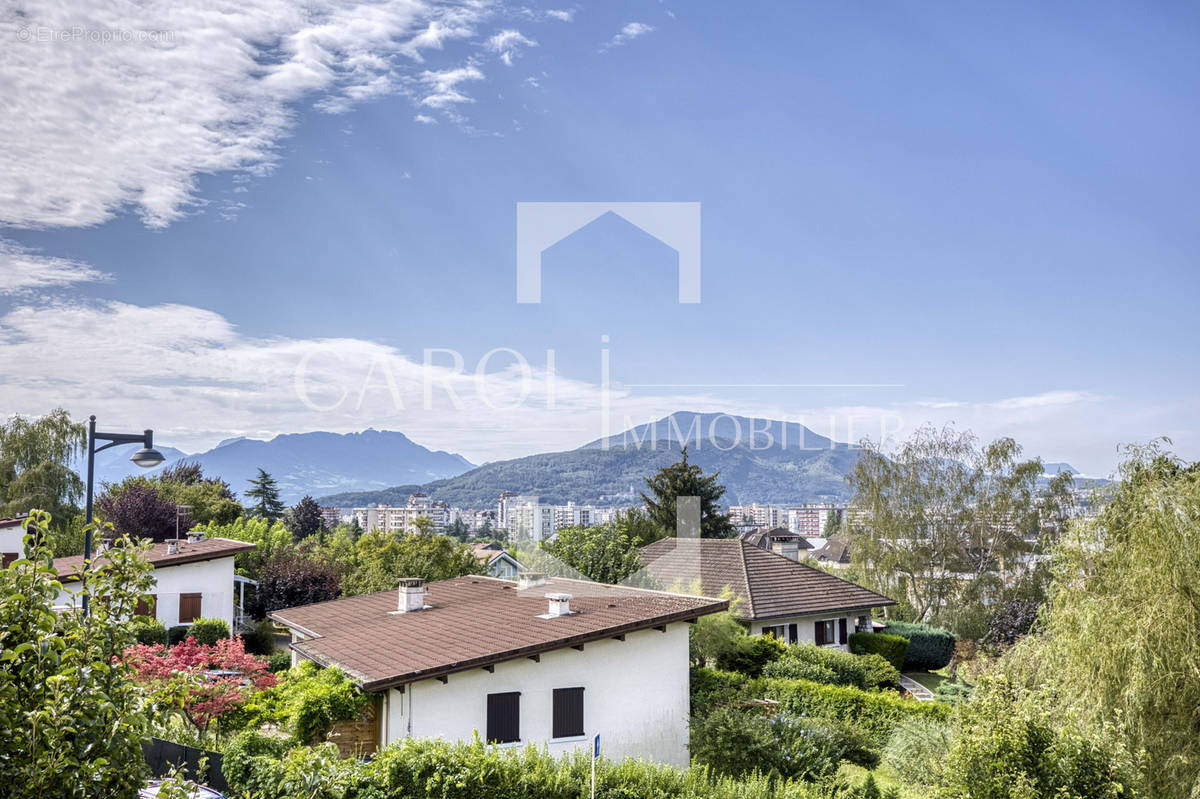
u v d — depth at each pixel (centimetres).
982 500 4722
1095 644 1480
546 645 1619
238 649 1959
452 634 1800
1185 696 1382
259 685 1923
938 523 4747
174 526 4672
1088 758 1170
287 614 2431
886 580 4666
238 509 6091
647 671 1775
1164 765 1358
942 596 4641
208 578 3238
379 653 1733
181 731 1759
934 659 3509
